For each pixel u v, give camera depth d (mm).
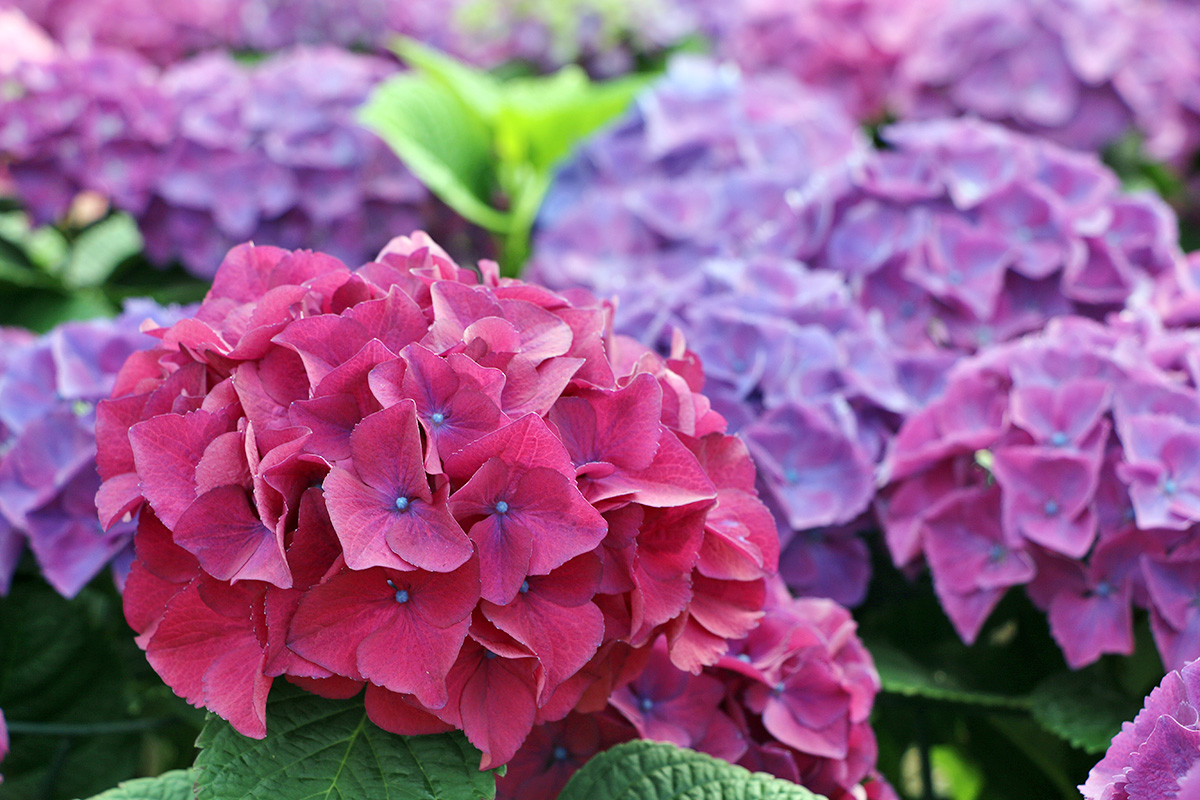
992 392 944
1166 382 902
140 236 1444
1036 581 922
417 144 1410
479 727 750
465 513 744
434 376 750
